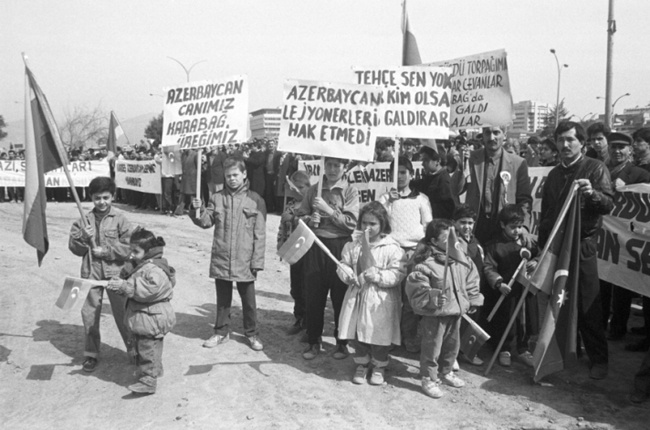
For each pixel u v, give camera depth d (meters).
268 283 9.13
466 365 5.84
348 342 6.44
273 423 4.60
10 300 8.08
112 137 23.89
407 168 6.09
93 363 5.67
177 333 6.76
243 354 6.09
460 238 5.62
